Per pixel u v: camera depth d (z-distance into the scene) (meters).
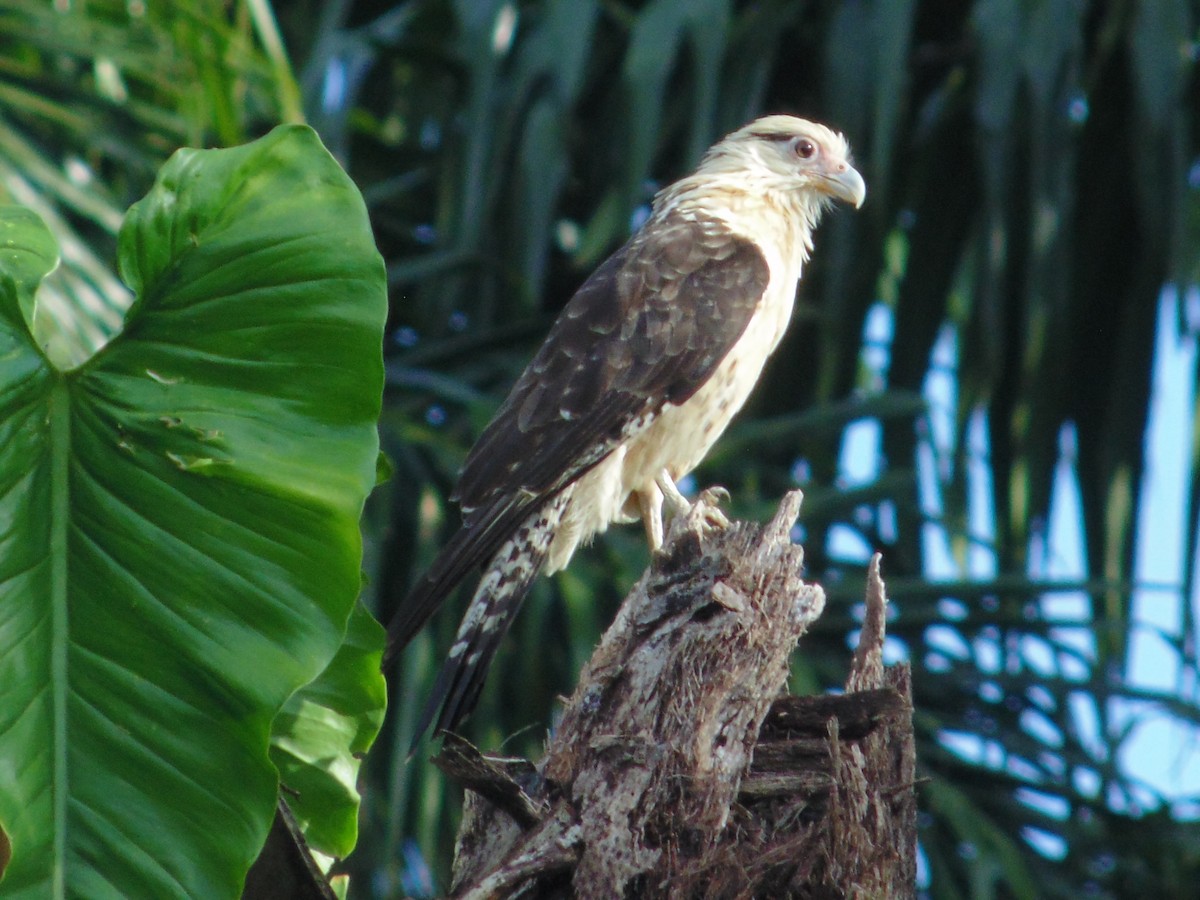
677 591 6.32
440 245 14.66
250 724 5.21
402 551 12.48
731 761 6.05
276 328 5.32
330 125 14.27
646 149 13.12
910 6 13.38
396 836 11.34
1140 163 13.19
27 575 5.20
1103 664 13.73
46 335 9.64
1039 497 14.55
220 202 5.37
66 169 13.06
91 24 11.58
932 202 15.18
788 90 15.57
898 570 14.28
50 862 5.07
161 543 5.27
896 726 6.61
